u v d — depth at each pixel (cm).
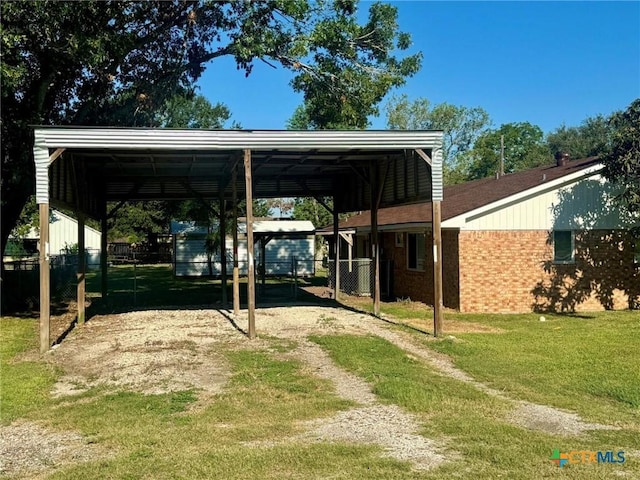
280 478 474
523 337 1223
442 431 598
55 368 932
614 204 1750
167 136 1139
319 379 835
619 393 757
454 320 1493
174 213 3747
